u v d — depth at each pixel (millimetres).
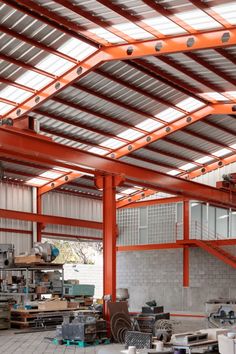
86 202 39844
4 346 19312
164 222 40750
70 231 38219
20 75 22750
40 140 20438
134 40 20500
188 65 22891
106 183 24469
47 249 27656
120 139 30391
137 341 14672
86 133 29109
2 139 19234
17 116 24797
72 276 49562
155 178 25562
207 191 28547
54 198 37188
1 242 32781
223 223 38875
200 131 31484
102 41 20984
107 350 12977
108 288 23297
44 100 23750
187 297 38750
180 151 34125
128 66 23312
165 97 26656
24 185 35031
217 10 17406
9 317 24844
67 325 20156
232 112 27625
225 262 37125
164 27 19125
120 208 43281
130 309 41312
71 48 21438
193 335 14484
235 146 35094
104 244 23969
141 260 41562
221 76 23594
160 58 22172
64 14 19000
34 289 27516
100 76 23719
